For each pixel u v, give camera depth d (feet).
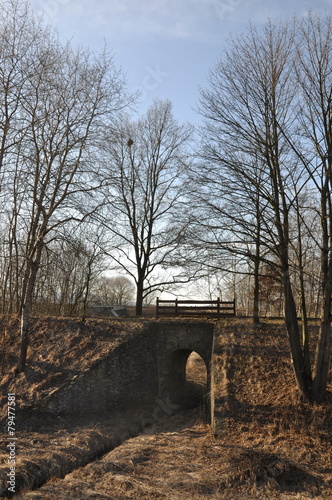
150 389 69.56
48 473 45.11
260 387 55.98
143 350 70.54
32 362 68.74
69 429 58.13
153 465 45.21
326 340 51.01
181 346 71.05
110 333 72.43
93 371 64.49
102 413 63.31
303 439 46.44
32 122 62.59
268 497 36.88
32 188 67.51
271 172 52.85
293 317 53.47
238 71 54.03
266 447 45.83
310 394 51.67
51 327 76.48
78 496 38.70
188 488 38.91
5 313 85.40
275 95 52.47
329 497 36.42
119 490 39.68
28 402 60.70
